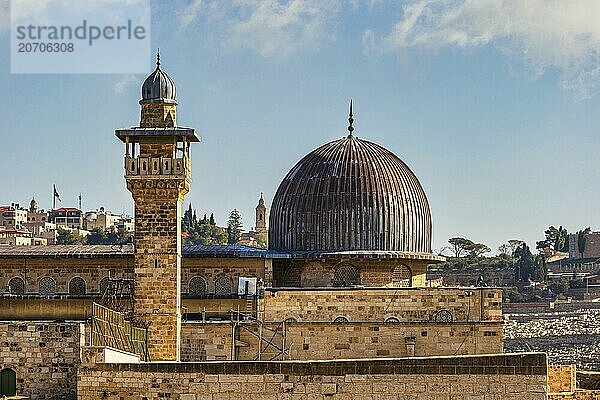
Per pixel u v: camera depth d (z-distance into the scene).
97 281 98.81
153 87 91.31
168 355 88.81
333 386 69.00
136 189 89.69
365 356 92.00
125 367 71.06
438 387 68.75
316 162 103.56
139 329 87.75
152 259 89.38
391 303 94.25
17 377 78.38
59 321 87.81
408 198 102.62
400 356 92.00
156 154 90.06
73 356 78.12
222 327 91.50
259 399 69.56
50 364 78.31
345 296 94.12
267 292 94.12
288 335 92.19
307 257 99.75
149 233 89.50
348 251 99.88
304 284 100.94
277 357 91.56
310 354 92.00
